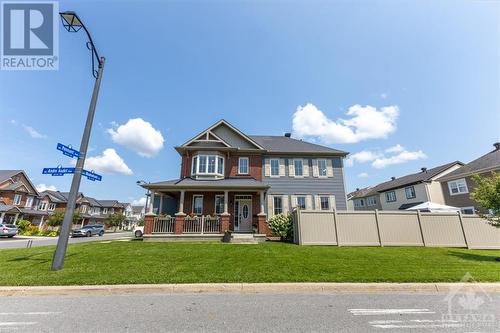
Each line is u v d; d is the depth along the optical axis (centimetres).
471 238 1250
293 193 1992
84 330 363
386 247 1184
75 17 711
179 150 1998
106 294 536
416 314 432
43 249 1085
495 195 1062
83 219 5572
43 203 4672
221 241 1450
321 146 2233
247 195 1861
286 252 970
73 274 632
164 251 989
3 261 796
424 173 3234
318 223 1264
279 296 526
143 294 536
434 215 1282
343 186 2030
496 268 734
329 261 800
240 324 385
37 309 446
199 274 641
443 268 726
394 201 3372
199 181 1773
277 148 2139
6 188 3897
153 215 1530
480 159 2512
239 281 591
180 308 452
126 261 789
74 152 744
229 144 2083
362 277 626
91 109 794
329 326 380
